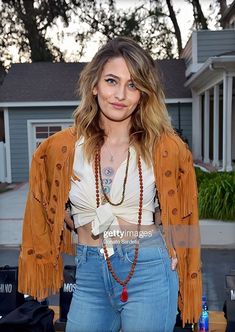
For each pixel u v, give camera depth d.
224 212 4.39
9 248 3.72
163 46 9.25
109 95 1.09
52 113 9.23
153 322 1.11
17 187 7.86
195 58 8.26
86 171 1.11
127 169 1.10
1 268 2.19
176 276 1.18
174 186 1.13
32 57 9.26
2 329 1.82
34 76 9.27
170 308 1.14
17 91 9.17
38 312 1.95
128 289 1.13
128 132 1.13
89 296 1.17
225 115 6.35
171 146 1.13
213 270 3.04
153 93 1.12
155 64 1.14
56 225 1.15
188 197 1.17
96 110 1.15
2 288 2.08
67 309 2.05
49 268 1.25
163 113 1.14
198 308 1.21
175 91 8.95
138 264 1.12
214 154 7.02
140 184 1.10
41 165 1.18
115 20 8.05
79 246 1.18
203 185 5.05
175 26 8.93
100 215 1.09
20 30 8.61
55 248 1.17
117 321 1.20
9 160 8.98
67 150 1.14
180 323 1.82
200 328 1.94
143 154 1.10
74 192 1.13
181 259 1.18
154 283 1.12
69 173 1.13
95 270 1.15
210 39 8.23
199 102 8.73
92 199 1.11
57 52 9.27
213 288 2.67
